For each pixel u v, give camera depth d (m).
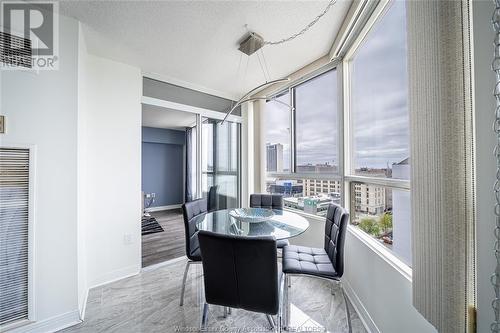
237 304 1.31
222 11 1.77
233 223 1.97
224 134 3.77
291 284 2.26
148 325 1.69
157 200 6.35
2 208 1.51
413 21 1.04
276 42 2.22
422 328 1.08
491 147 0.69
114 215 2.46
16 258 1.55
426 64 0.93
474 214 0.76
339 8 1.77
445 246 0.83
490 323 0.70
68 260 1.73
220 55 2.47
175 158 6.75
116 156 2.50
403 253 1.42
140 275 2.54
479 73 0.73
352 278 1.99
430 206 0.91
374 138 1.88
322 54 2.48
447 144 0.82
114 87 2.51
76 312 1.74
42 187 1.63
